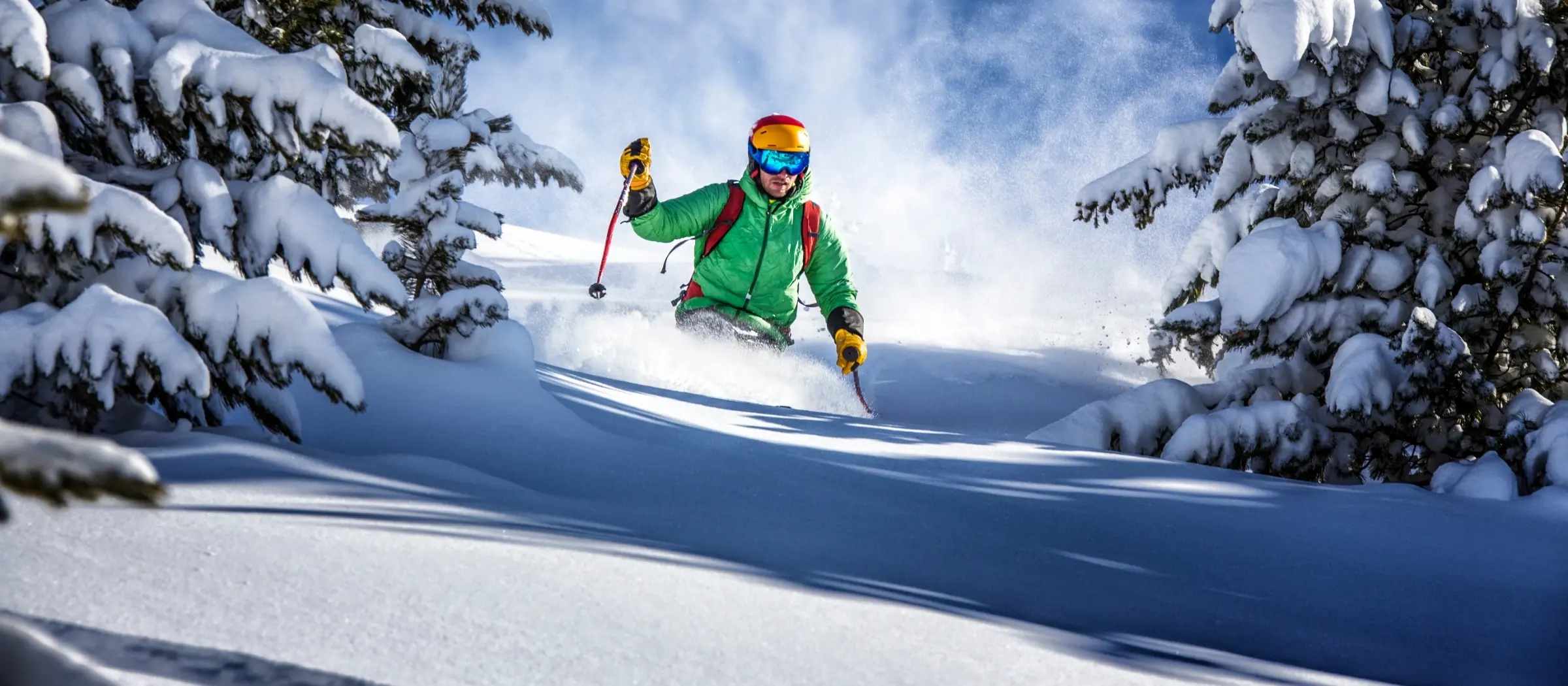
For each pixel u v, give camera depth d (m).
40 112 2.11
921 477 3.31
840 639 1.40
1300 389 6.25
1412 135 6.37
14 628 0.57
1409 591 2.66
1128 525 3.01
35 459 0.44
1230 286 6.19
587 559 1.59
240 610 1.14
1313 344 6.31
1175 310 6.65
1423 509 3.69
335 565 1.35
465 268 3.91
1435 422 5.79
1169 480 3.82
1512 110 6.54
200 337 2.19
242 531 1.43
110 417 2.17
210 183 2.41
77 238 1.99
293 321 2.21
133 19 2.43
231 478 1.83
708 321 6.40
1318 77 6.38
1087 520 3.00
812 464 3.20
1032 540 2.63
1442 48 6.69
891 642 1.43
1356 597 2.54
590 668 1.15
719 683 1.17
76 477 0.45
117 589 1.14
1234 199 7.16
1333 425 5.82
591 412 3.30
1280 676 1.71
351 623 1.16
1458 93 6.76
